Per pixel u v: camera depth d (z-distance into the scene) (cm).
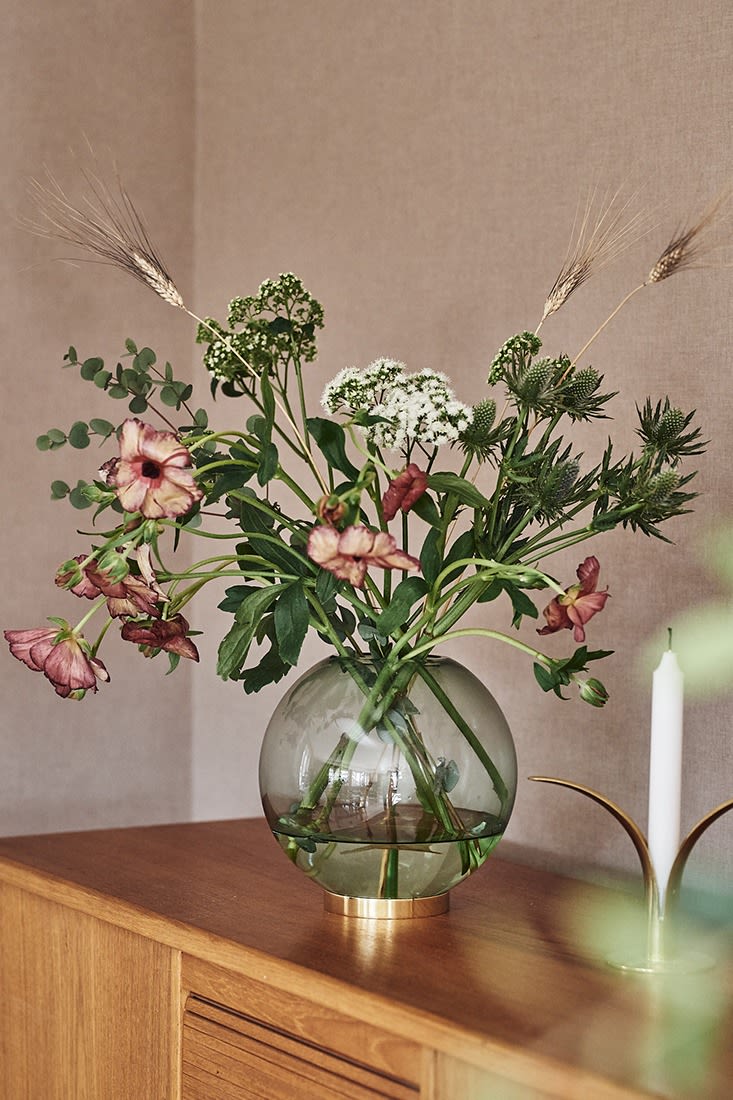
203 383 210
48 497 196
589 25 153
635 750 149
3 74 191
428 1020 99
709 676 140
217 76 208
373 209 182
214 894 137
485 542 126
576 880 149
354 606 126
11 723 193
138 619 119
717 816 113
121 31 203
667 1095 86
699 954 119
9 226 192
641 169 148
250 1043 118
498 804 125
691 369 142
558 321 157
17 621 194
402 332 178
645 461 121
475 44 167
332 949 117
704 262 141
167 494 106
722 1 139
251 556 125
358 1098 106
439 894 127
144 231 198
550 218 158
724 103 139
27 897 150
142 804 207
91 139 200
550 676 118
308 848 124
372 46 182
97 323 201
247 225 203
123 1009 135
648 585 147
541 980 110
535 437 162
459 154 170
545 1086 91
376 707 121
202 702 211
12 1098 153
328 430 123
